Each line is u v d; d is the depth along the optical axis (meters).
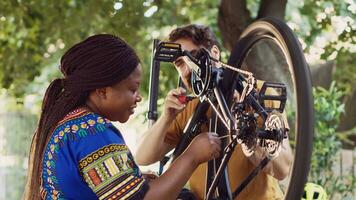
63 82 2.69
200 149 2.64
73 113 2.60
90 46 2.63
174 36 3.52
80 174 2.53
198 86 3.02
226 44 6.34
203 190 3.41
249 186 3.16
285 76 4.55
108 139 2.53
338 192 6.38
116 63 2.60
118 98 2.62
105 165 2.50
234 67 2.91
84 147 2.53
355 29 7.21
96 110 2.64
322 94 6.36
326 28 7.99
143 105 8.47
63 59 2.69
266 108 2.62
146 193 2.51
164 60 2.94
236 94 2.88
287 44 2.48
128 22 7.97
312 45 8.03
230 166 3.12
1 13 8.40
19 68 9.02
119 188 2.48
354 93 8.45
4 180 9.96
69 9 8.39
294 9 8.09
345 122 8.45
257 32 2.81
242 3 6.25
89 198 2.55
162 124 3.46
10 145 10.09
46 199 2.61
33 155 2.69
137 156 3.61
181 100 3.36
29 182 2.69
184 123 3.62
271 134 2.52
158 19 8.77
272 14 6.10
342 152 6.58
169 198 2.55
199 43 3.48
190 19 9.02
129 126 7.98
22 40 8.77
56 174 2.56
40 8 8.40
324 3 7.85
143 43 8.77
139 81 2.66
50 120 2.63
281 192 3.19
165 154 3.65
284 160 2.75
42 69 9.16
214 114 3.07
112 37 2.65
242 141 2.63
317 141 6.16
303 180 2.36
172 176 2.57
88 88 2.60
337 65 8.39
